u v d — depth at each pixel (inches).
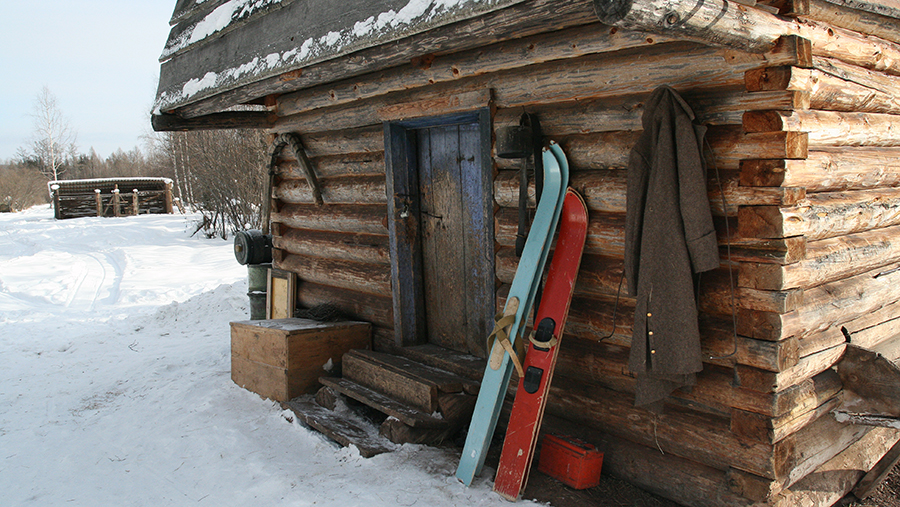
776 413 109.0
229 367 234.8
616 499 128.1
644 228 114.2
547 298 136.5
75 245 673.0
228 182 663.1
